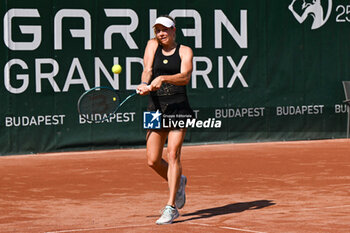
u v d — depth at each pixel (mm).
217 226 16375
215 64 38250
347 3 41500
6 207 19641
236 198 20750
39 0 34281
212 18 38156
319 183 23781
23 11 33969
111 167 28906
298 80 40312
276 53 39750
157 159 17547
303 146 37406
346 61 41375
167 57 17375
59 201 20625
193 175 26094
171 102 17156
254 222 16844
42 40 34469
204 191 22203
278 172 26812
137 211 18750
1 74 33688
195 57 37781
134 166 29156
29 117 34406
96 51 35625
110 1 35844
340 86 41406
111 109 19125
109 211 18797
